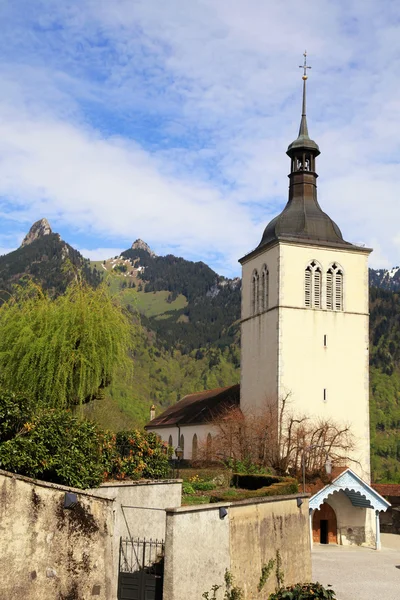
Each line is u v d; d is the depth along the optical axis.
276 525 27.06
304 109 67.38
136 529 24.56
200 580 20.72
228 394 77.69
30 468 19.50
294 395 59.94
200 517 21.09
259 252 65.44
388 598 33.38
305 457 53.28
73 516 18.80
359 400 61.44
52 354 33.00
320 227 63.75
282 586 26.69
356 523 54.47
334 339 61.91
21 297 35.91
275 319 61.50
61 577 18.30
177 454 39.69
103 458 25.55
